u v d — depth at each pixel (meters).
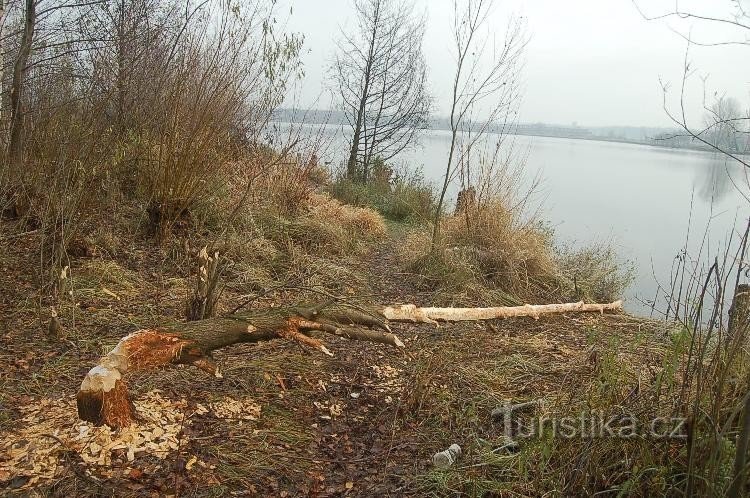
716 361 2.60
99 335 4.20
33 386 3.39
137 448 2.94
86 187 5.30
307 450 3.25
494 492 2.94
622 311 7.07
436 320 4.88
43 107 5.71
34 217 5.48
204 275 3.97
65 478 2.66
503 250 7.40
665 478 2.71
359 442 3.41
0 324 4.10
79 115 5.72
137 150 6.48
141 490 2.68
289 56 7.24
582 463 2.81
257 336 3.40
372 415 3.74
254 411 3.53
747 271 2.62
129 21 6.90
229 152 7.09
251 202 7.62
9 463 2.70
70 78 6.18
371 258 8.38
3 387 3.31
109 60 6.43
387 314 4.45
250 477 2.93
